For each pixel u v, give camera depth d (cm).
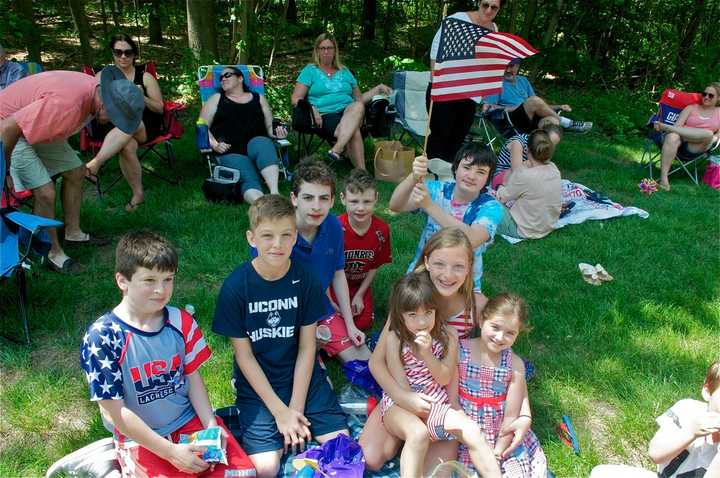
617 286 414
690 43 1058
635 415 292
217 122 534
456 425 240
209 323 350
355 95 627
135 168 486
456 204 320
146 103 529
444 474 225
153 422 233
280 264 247
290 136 701
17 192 387
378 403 275
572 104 909
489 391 260
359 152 599
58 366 308
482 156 300
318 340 312
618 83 1070
